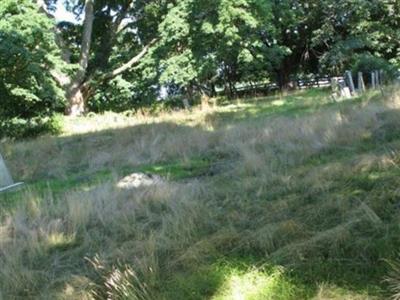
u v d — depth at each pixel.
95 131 16.05
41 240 5.62
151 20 25.77
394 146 6.62
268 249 4.49
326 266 3.98
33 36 18.38
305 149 7.89
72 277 4.62
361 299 3.52
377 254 3.98
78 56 27.88
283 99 19.83
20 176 10.12
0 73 18.52
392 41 25.78
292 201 5.51
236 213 5.46
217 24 20.55
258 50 23.91
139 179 7.79
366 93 14.91
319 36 26.67
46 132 18.42
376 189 5.17
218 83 31.39
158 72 22.80
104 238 5.49
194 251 4.61
